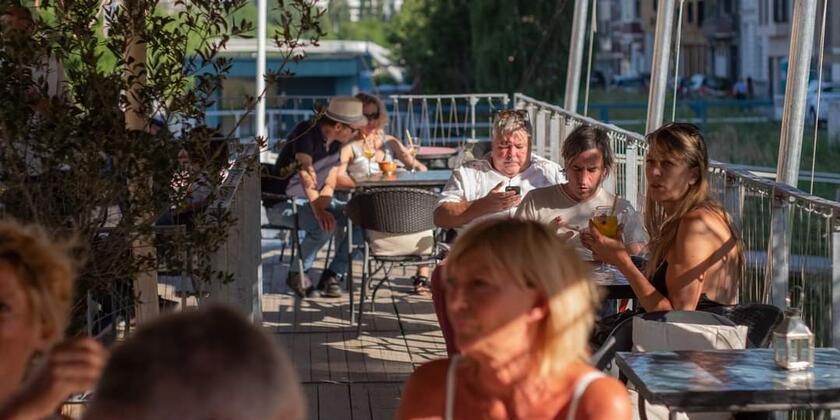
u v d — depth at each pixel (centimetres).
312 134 858
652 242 498
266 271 982
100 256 440
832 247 412
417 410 266
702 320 410
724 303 461
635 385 337
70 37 441
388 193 753
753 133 2406
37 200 430
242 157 531
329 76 3222
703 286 458
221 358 144
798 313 341
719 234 457
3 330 225
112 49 450
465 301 253
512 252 251
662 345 400
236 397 143
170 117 471
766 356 354
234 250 502
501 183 642
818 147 1795
